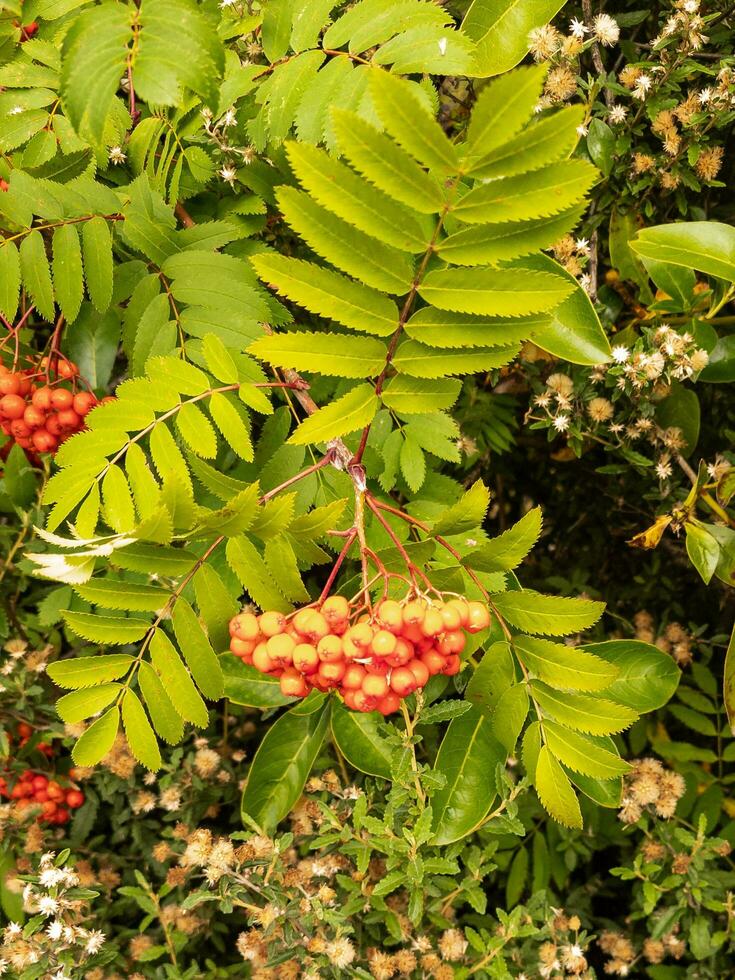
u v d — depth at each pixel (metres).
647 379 0.53
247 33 0.51
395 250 0.35
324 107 0.42
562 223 0.34
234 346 0.45
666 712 0.70
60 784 0.62
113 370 0.61
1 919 0.61
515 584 0.51
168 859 0.61
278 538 0.39
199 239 0.47
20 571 0.61
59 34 0.50
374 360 0.38
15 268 0.46
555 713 0.41
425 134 0.31
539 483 0.74
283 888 0.52
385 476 0.48
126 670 0.40
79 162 0.48
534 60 0.51
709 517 0.59
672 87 0.52
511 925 0.51
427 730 0.59
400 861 0.49
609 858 0.69
